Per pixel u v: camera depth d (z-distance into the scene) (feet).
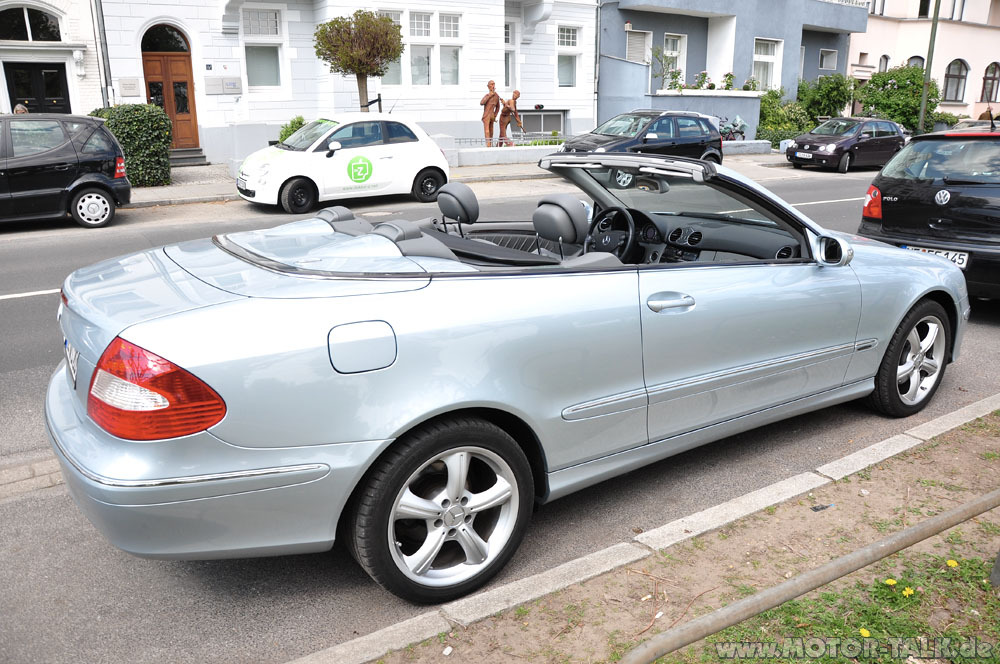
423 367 8.64
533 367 9.46
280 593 9.70
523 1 74.64
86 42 57.06
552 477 10.18
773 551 10.17
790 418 14.40
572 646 8.38
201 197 47.91
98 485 7.66
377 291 8.68
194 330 7.84
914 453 12.96
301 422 8.09
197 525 7.95
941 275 14.93
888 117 99.71
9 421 15.38
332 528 8.53
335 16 62.54
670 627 8.66
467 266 9.59
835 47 108.99
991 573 9.23
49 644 8.73
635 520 11.38
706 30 94.73
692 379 11.19
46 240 35.55
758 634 8.36
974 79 124.16
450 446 8.89
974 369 18.04
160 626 9.07
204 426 7.73
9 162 36.52
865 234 22.94
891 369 14.42
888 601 8.89
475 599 9.13
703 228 13.83
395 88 67.56
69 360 9.25
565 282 9.91
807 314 12.51
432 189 48.39
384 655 8.24
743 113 89.86
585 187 13.94
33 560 10.45
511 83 77.87
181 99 62.44
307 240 10.42
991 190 20.24
